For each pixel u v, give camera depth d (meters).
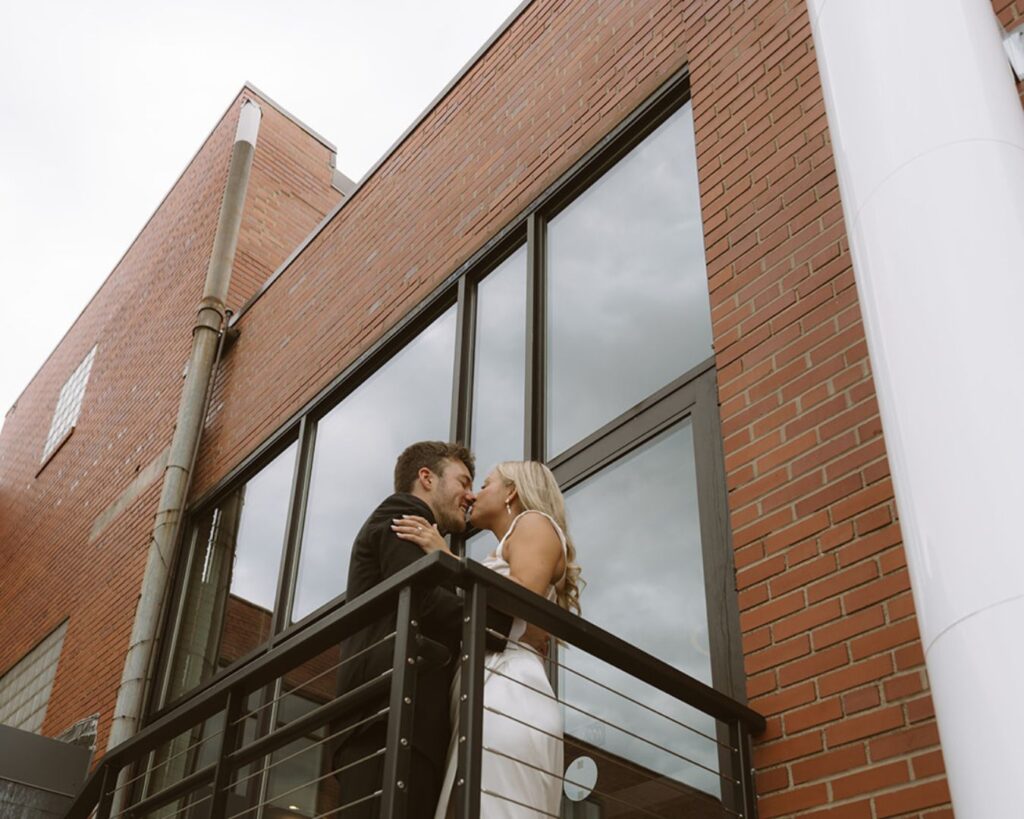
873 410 3.17
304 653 2.47
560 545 2.63
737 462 3.53
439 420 5.55
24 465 11.91
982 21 2.34
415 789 2.16
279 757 5.57
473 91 6.42
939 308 1.99
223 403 7.90
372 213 6.99
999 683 1.68
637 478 4.10
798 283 3.64
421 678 2.28
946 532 1.83
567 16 5.84
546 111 5.65
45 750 6.34
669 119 4.91
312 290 7.36
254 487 7.18
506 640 2.32
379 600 2.26
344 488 6.21
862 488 3.09
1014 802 1.61
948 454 1.87
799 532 3.21
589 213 5.15
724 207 4.13
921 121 2.20
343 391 6.60
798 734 2.90
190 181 10.38
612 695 3.71
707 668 3.39
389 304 6.33
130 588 7.82
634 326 4.59
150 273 10.47
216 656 6.66
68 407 11.38
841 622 2.96
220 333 8.25
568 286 5.06
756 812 2.87
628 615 3.82
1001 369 1.88
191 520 7.66
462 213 5.98
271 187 9.75
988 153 2.12
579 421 4.60
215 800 2.54
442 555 2.15
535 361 4.96
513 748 2.25
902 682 2.73
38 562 10.05
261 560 6.70
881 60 2.34
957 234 2.04
